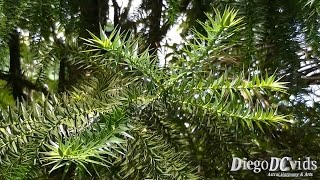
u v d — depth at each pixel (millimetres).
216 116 436
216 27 412
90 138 362
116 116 393
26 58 809
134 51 425
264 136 577
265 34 599
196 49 428
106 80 468
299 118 615
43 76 712
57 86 756
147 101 427
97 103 407
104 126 384
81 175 412
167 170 420
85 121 388
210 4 662
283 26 593
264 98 598
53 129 390
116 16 793
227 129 473
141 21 779
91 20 691
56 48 536
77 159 340
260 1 571
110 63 458
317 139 612
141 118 434
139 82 459
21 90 839
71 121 390
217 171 526
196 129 476
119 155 442
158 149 428
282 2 586
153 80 429
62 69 706
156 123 446
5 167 393
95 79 480
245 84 418
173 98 432
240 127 491
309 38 598
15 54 798
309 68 695
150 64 437
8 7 607
